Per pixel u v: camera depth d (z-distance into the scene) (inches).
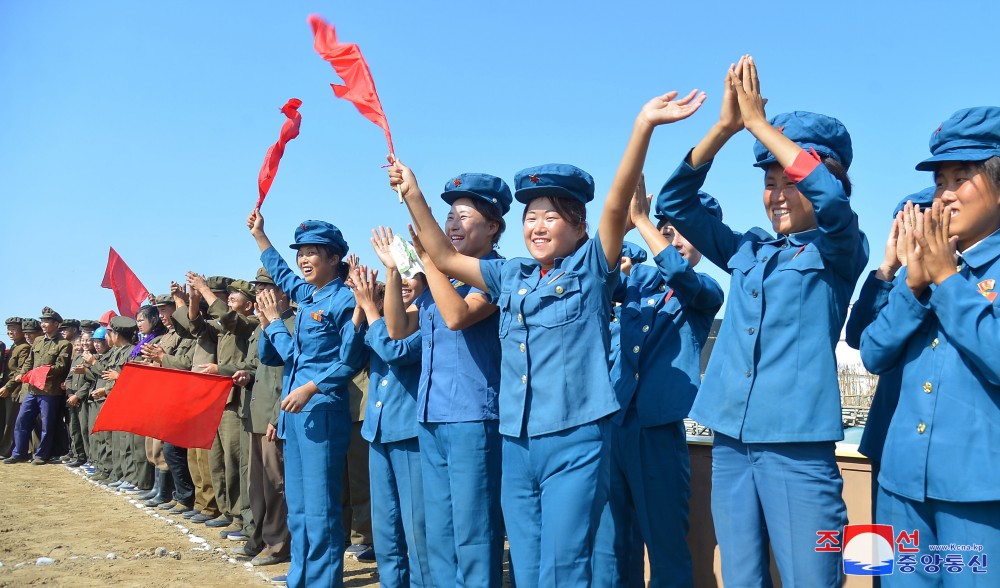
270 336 210.7
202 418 237.5
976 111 107.6
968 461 102.2
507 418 129.9
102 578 227.0
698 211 136.8
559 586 119.3
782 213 123.3
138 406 232.5
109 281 384.2
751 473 119.1
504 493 132.4
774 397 115.6
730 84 121.5
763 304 120.0
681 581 154.9
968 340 100.8
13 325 574.2
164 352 317.1
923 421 107.5
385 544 179.9
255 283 269.0
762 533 119.2
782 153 114.6
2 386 577.3
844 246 114.0
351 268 202.2
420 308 166.9
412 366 173.9
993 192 106.9
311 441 190.2
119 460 426.6
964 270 110.0
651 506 156.3
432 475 158.6
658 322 164.2
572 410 122.4
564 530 119.8
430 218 144.2
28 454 550.3
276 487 246.1
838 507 114.5
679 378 158.2
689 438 185.2
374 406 179.3
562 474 122.3
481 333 156.3
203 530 299.1
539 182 131.4
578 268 127.7
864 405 209.3
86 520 319.3
